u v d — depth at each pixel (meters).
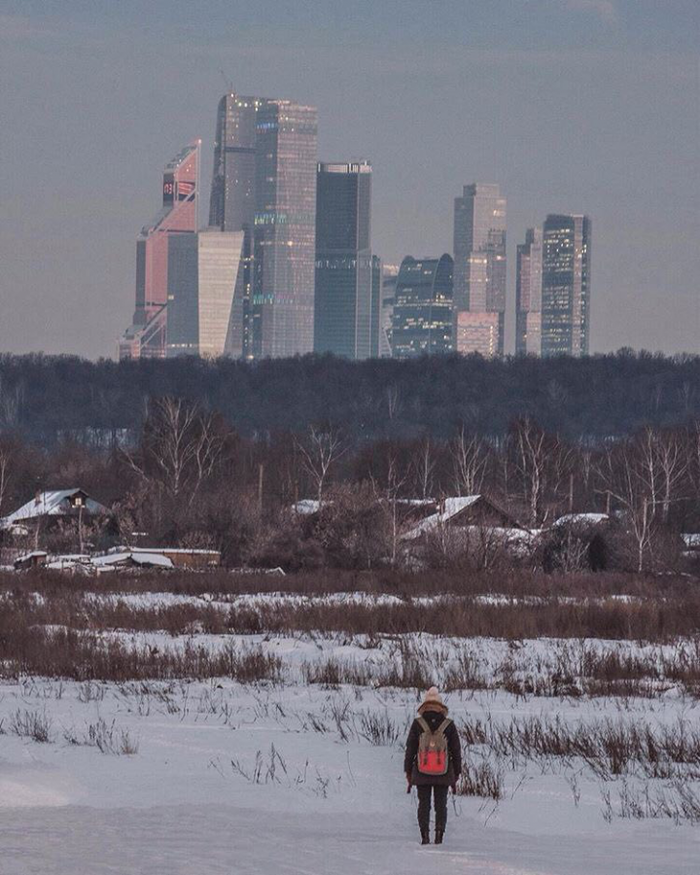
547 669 105.50
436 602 161.50
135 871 38.47
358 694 89.31
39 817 49.28
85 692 91.19
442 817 45.31
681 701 88.00
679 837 47.19
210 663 103.50
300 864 40.19
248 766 62.28
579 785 58.16
